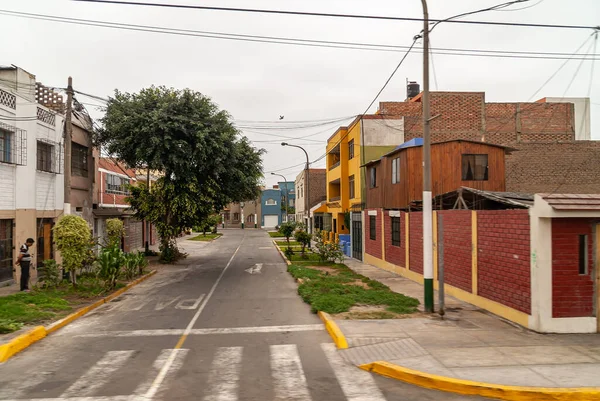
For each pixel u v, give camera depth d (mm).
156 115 20672
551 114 29625
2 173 15672
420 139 19516
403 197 19812
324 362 7324
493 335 8445
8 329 8898
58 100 20609
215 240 48406
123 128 21516
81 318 11070
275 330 9594
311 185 53844
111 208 28812
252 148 26656
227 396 5848
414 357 7129
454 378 6121
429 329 8953
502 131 29203
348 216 31844
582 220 8641
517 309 9430
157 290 15656
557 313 8594
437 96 29188
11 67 17891
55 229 14328
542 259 8594
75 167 22547
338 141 33469
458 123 29156
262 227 84125
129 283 16531
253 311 11695
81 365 7270
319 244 24797
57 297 12930
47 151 19375
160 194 23156
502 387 5746
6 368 7152
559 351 7332
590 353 7215
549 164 28984
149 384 6324
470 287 11836
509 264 9766
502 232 10086
